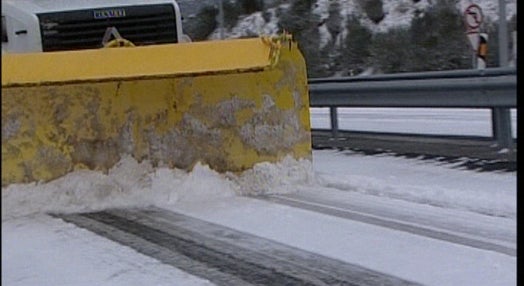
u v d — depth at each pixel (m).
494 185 7.98
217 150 8.12
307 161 8.41
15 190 7.62
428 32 31.66
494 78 9.28
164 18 10.12
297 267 5.65
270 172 8.19
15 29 9.65
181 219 7.21
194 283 5.36
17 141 7.65
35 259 6.12
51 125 7.73
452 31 31.02
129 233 6.79
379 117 16.17
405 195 7.77
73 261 6.02
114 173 7.86
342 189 8.20
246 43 8.04
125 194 7.82
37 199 7.64
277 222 6.95
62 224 7.18
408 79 11.48
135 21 9.98
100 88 7.82
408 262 5.65
